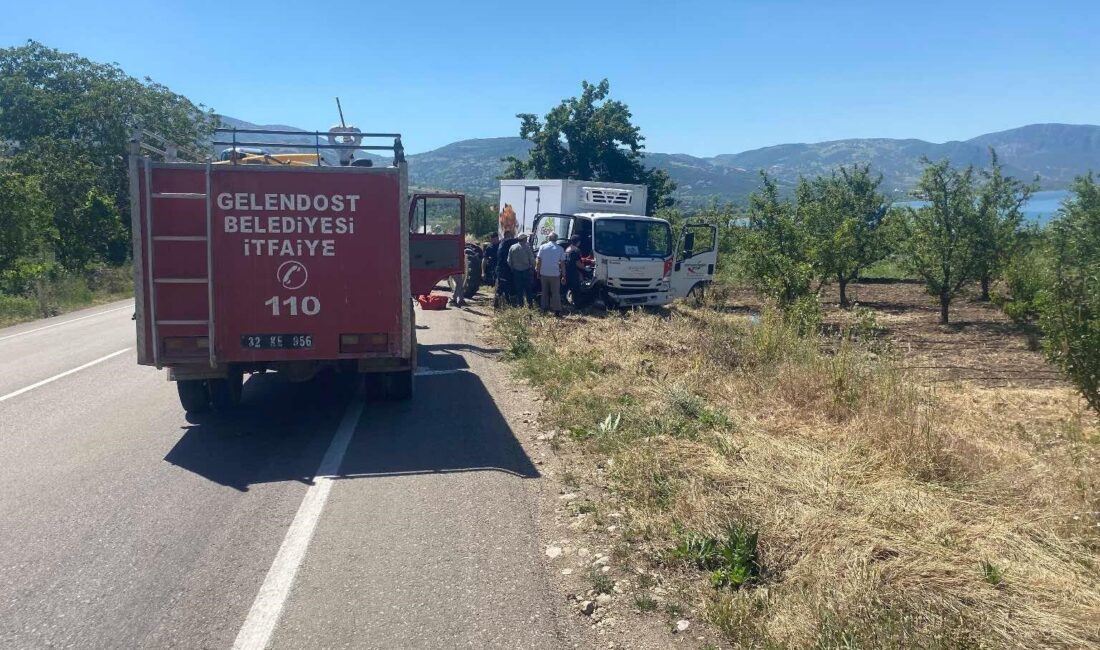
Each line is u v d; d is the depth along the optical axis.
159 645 3.98
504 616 4.24
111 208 30.11
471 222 46.50
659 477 6.05
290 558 4.97
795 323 11.70
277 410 9.07
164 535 5.38
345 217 7.80
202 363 7.76
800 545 4.75
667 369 10.21
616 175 39.12
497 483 6.38
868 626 3.77
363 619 4.22
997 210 15.55
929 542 4.72
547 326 14.62
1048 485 5.57
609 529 5.33
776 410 7.96
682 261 19.52
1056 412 8.28
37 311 20.05
